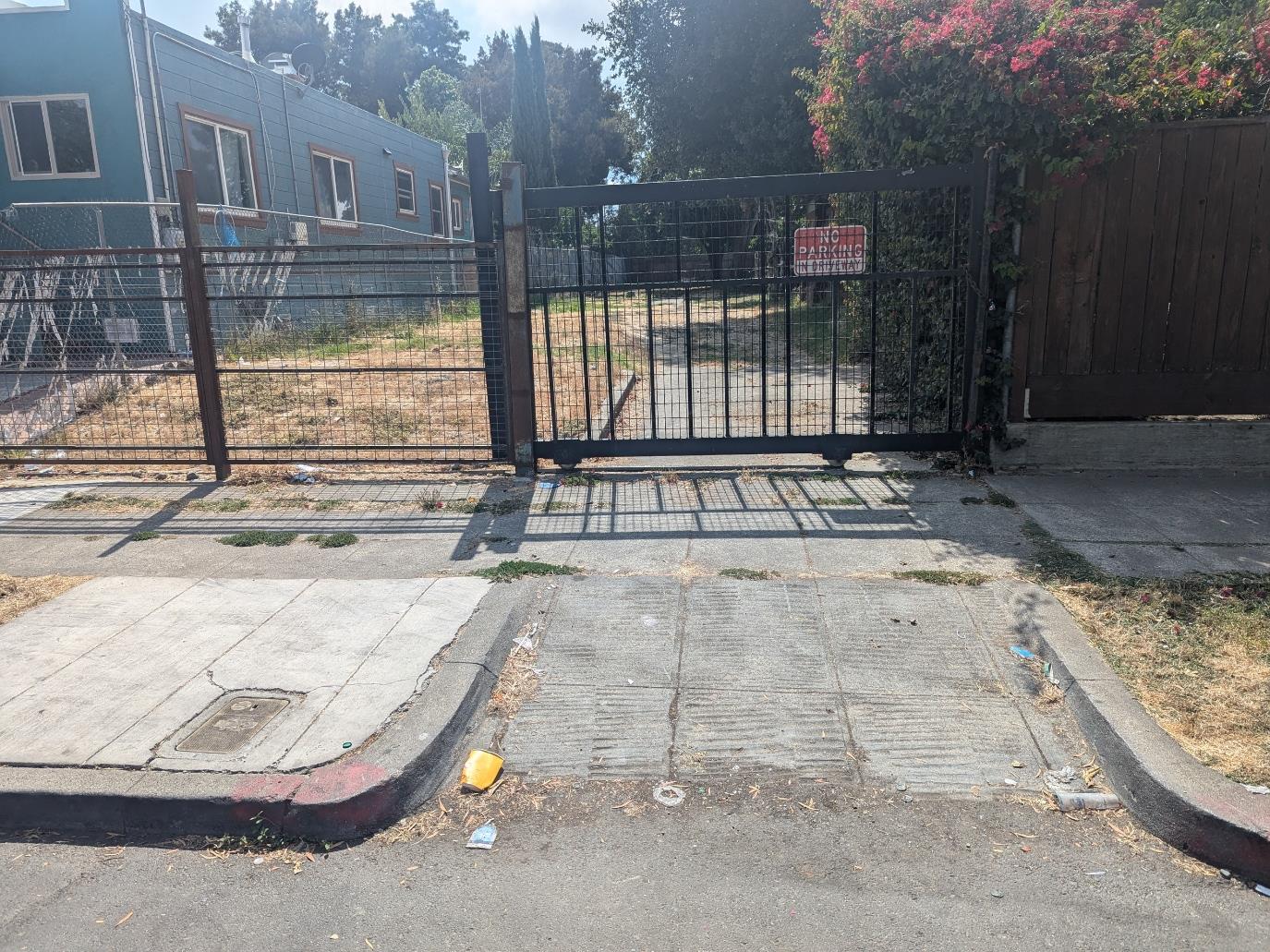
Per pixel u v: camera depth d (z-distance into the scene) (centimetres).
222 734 357
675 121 2311
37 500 690
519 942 267
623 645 437
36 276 1052
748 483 693
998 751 355
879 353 864
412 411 986
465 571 529
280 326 1241
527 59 3528
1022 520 589
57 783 325
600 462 769
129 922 278
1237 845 291
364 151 1962
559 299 1109
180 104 1342
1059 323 682
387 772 328
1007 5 633
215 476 748
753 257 705
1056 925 270
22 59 1247
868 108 695
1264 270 666
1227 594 464
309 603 481
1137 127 635
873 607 466
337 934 272
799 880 290
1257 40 680
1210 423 689
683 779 343
